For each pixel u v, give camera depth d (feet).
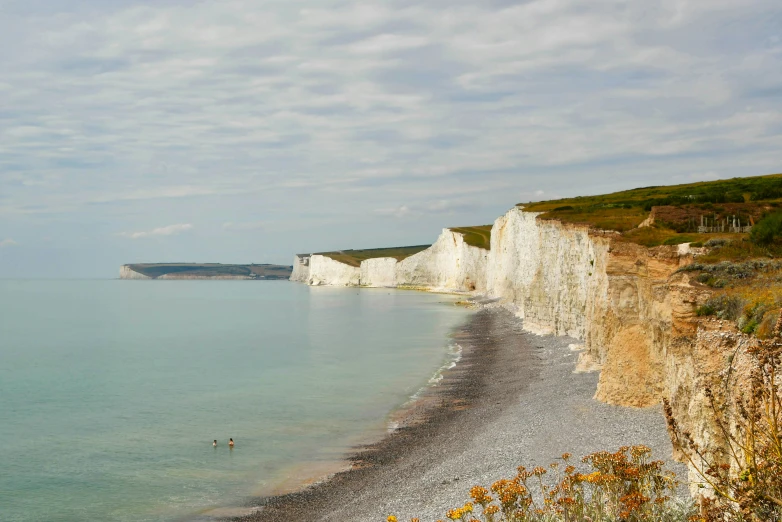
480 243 524.52
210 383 157.58
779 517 22.62
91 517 75.77
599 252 138.62
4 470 92.43
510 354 179.63
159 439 107.96
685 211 164.04
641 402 94.02
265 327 309.42
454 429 106.83
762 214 156.25
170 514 76.64
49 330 302.04
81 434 111.14
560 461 75.20
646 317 96.02
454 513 35.58
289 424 116.98
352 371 172.76
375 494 79.05
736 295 49.70
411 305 428.15
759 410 28.04
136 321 353.72
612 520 31.83
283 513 76.07
